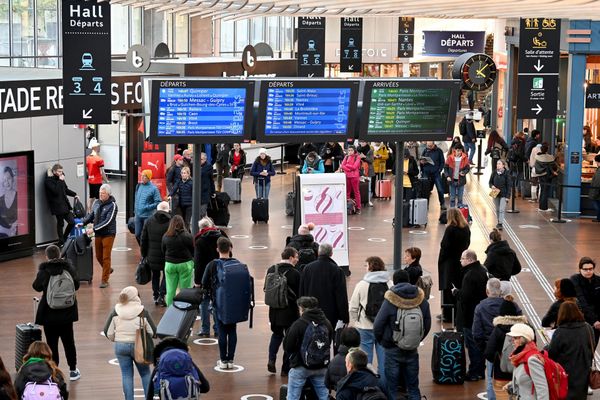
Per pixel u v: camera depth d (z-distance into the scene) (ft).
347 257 80.43
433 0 45.83
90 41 73.31
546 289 78.07
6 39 125.08
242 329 65.98
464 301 56.39
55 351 55.52
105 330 50.62
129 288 50.52
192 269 66.39
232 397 53.62
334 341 54.19
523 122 138.92
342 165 109.91
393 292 48.44
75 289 55.11
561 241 96.02
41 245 89.97
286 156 151.02
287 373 57.00
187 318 53.36
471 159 143.54
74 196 90.17
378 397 39.60
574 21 106.32
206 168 94.73
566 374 43.09
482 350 50.26
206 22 151.74
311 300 48.32
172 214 93.50
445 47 163.53
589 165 112.57
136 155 102.01
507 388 43.14
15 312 69.21
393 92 68.69
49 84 89.04
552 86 97.71
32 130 88.58
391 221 104.88
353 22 142.31
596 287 52.39
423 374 57.77
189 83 66.69
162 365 42.29
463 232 64.59
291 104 68.49
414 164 107.45
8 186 85.46
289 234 97.66
